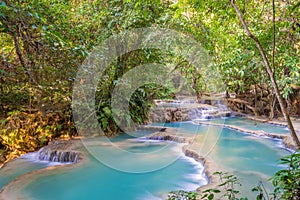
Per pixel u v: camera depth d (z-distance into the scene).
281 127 6.34
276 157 4.01
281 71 6.02
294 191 1.24
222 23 5.39
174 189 2.88
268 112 7.87
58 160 3.85
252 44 5.35
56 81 4.05
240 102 8.42
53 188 2.79
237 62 6.02
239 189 2.59
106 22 5.07
